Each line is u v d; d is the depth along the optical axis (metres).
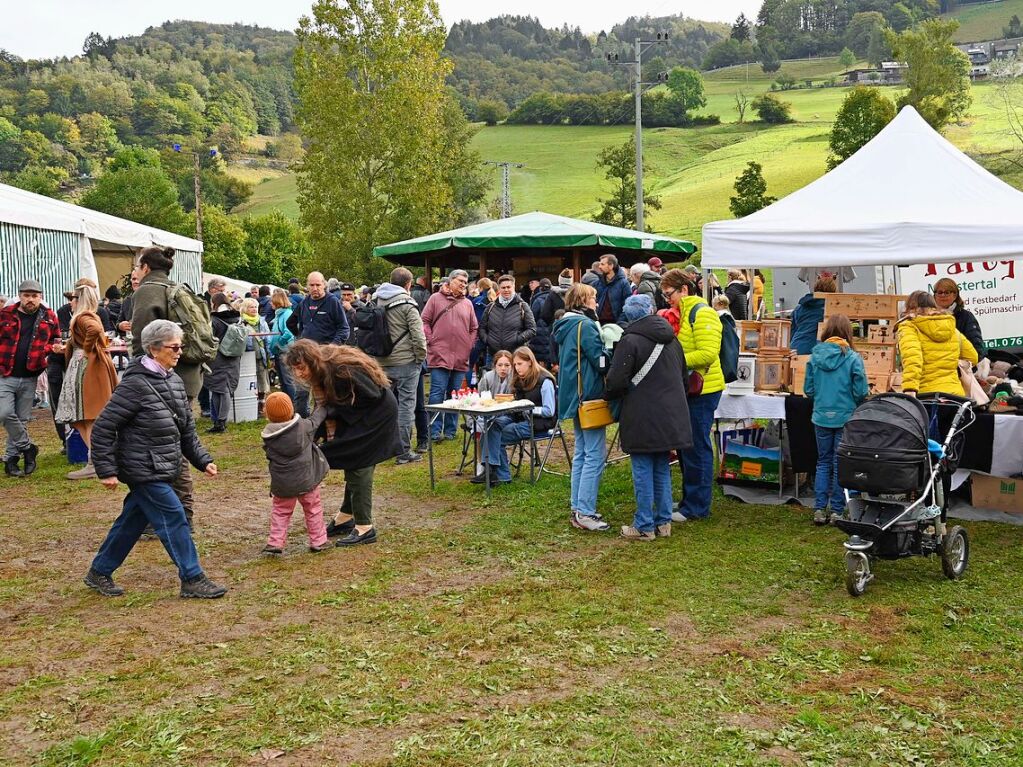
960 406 5.88
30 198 16.94
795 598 5.32
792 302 15.18
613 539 6.55
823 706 3.97
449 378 10.05
